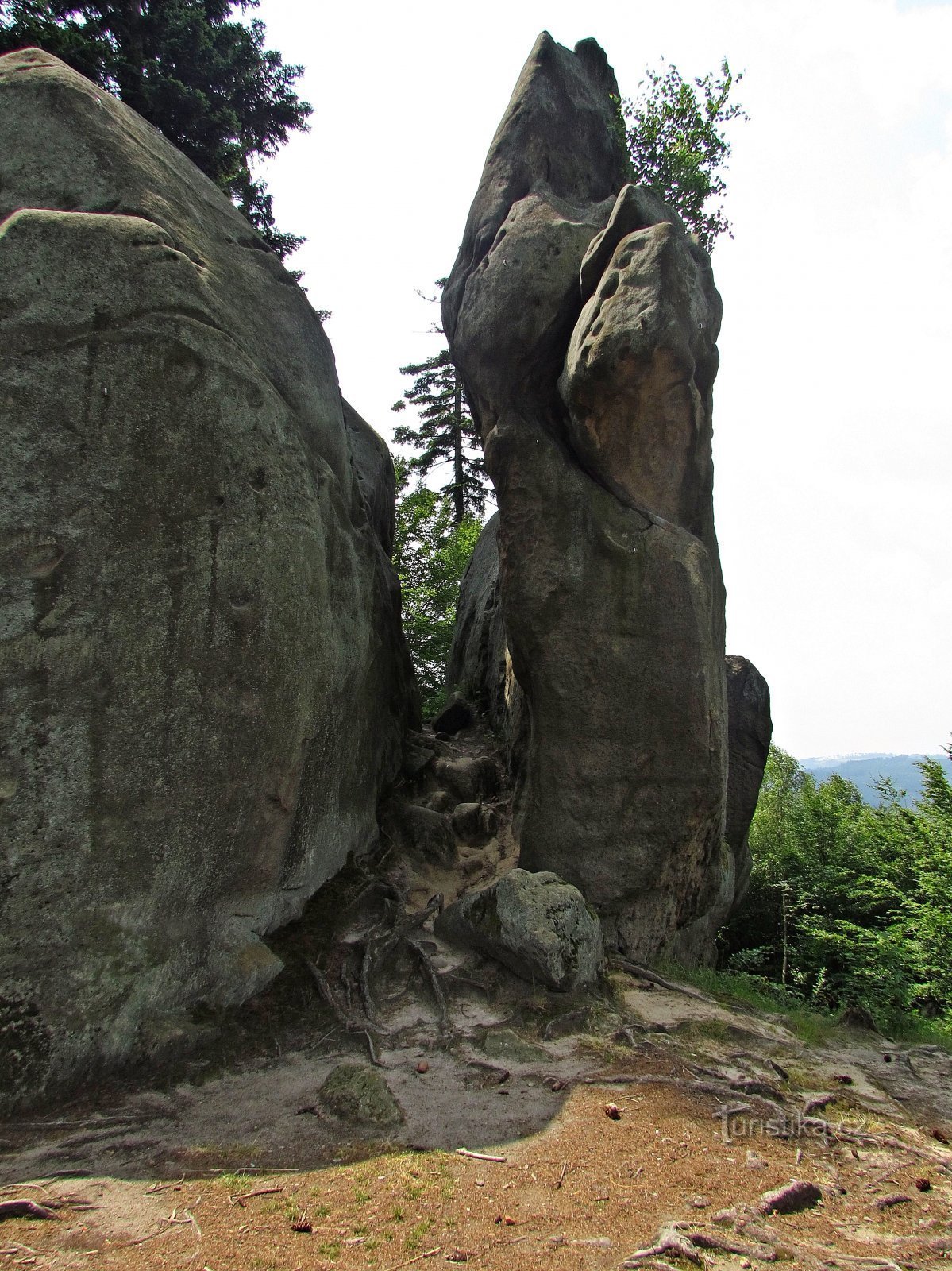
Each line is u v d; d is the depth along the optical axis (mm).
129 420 4883
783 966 9859
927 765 11961
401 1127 4098
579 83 10258
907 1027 6469
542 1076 4719
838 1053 5496
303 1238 3146
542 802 7137
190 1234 3164
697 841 7203
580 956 5945
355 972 5797
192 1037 4789
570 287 7879
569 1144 3920
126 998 4652
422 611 22438
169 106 14875
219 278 5957
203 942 5199
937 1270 3076
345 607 7051
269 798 5594
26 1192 3463
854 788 16344
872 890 11039
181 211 6020
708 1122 4207
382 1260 3020
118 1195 3463
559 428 7719
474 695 12633
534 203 8531
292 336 6625
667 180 11977
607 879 6918
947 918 9336
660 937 7176
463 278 9219
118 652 4758
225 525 5266
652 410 7043
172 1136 3998
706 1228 3246
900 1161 3959
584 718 7090
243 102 17094
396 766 9484
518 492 7520
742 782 9750
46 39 12953
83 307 4816
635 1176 3643
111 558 4758
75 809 4562
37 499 4547
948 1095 4883
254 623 5391
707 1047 5250
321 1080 4629
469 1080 4668
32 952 4355
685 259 6820
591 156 9891
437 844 8289
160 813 4926
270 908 5871
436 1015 5496
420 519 24031
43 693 4492
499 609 11906
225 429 5312
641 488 7359
